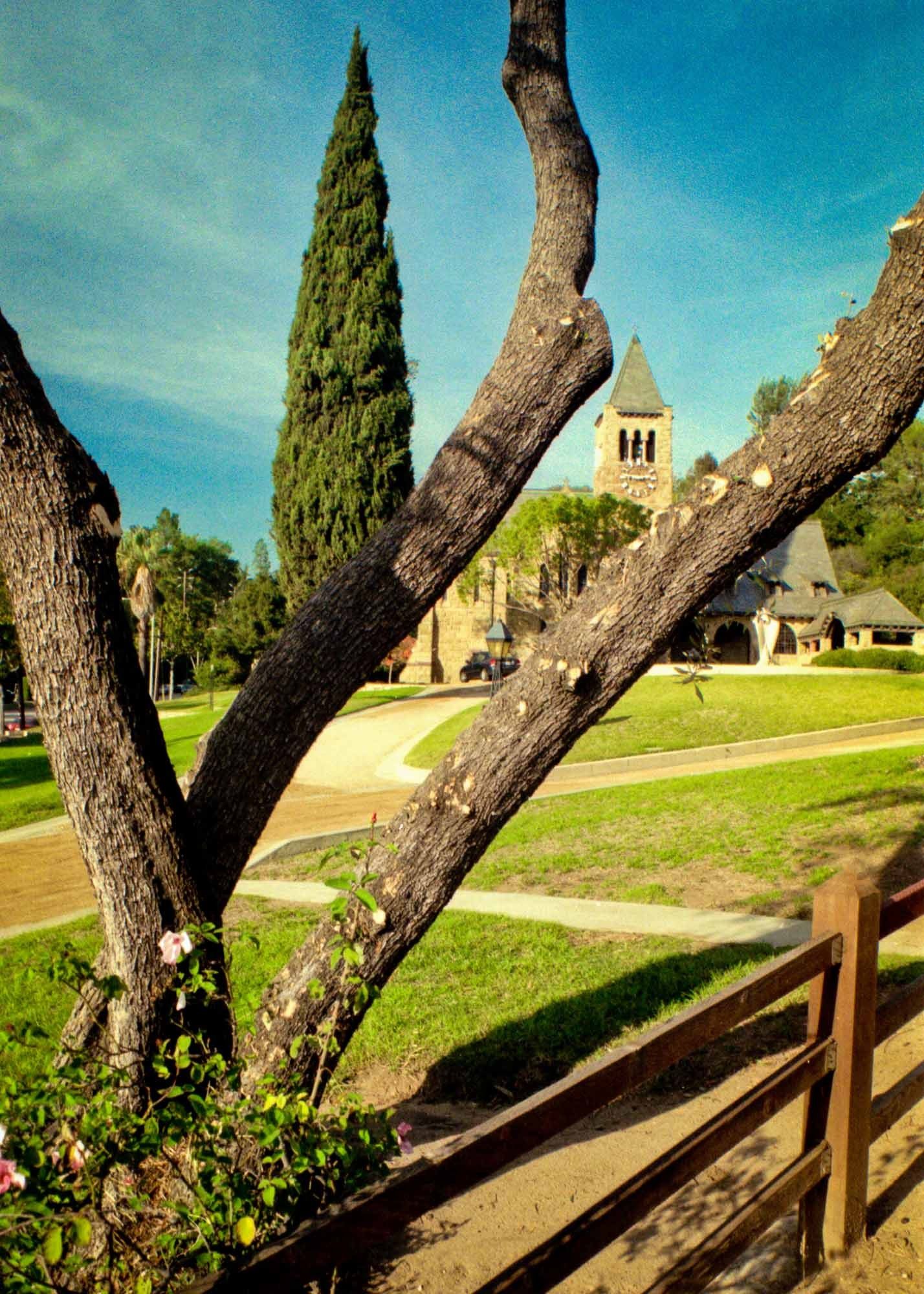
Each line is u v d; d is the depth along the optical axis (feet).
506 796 9.64
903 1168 11.23
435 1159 5.70
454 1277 10.10
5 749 100.32
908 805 33.19
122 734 8.48
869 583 204.74
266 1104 7.30
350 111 93.71
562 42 11.50
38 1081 6.72
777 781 40.81
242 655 179.63
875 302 8.80
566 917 24.27
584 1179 12.00
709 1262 7.66
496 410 10.40
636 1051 6.84
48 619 8.24
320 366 93.86
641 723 69.15
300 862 35.68
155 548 179.93
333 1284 8.91
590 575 135.74
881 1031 9.84
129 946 8.75
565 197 11.09
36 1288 5.40
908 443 213.25
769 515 9.15
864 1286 8.94
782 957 8.59
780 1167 11.69
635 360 173.17
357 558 10.20
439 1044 16.71
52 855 40.63
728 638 157.89
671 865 29.14
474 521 10.27
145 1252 7.43
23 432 8.01
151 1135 6.63
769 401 234.58
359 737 79.15
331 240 94.53
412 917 9.71
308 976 9.68
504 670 128.88
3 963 23.39
